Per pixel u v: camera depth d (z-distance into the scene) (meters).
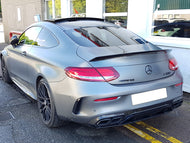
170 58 2.97
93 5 7.12
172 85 2.84
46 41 3.41
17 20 12.15
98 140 2.90
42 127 3.24
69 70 2.57
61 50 2.97
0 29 27.00
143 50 2.88
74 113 2.57
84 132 3.11
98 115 2.43
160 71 2.77
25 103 4.18
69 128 3.22
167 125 3.32
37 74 3.23
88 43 2.92
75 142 2.86
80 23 3.54
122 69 2.50
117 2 6.41
